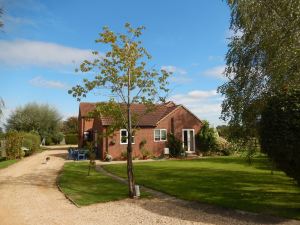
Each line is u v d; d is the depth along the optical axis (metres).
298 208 11.49
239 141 17.23
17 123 64.31
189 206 12.40
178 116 37.44
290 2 14.48
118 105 15.45
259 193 14.10
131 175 14.52
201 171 21.98
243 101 16.84
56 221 10.78
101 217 11.22
